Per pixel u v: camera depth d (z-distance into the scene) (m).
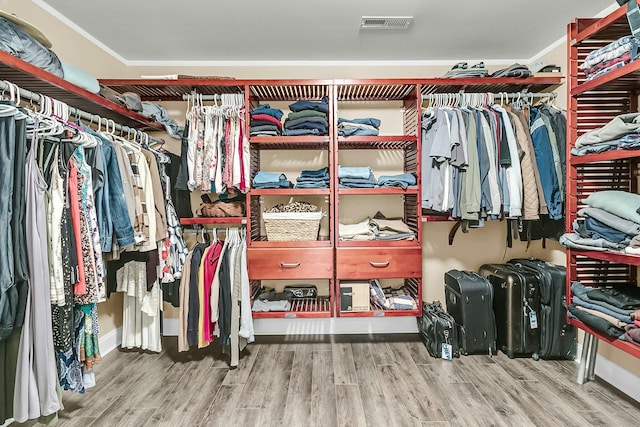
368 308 2.61
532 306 2.45
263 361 2.48
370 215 3.01
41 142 1.47
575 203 2.02
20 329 1.37
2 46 1.37
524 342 2.46
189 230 2.79
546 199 2.36
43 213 1.42
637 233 1.56
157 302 2.41
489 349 2.54
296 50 2.81
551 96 2.68
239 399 2.00
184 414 1.86
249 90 2.67
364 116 3.01
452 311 2.72
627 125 1.61
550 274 2.47
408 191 2.59
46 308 1.42
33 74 1.51
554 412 1.86
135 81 2.56
